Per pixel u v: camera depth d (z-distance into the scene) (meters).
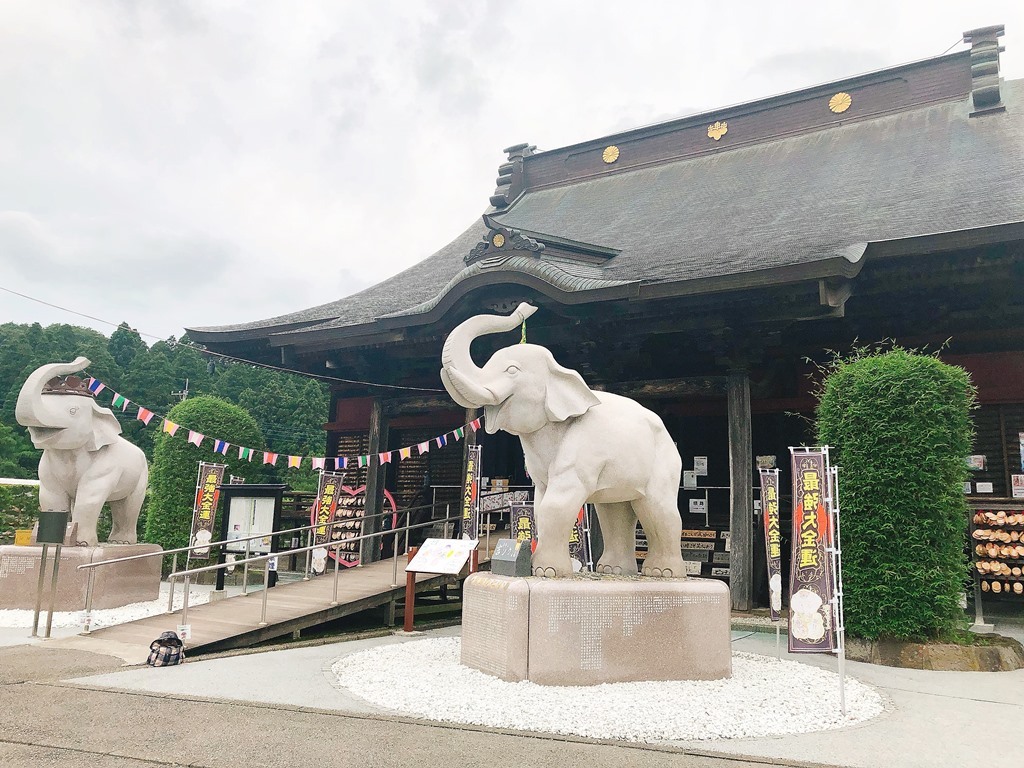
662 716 5.80
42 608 11.17
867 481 9.21
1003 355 12.41
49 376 11.48
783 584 13.10
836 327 13.48
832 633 6.81
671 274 12.53
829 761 4.99
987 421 12.55
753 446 14.46
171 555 17.67
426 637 10.45
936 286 11.88
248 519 14.77
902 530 9.02
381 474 17.11
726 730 5.60
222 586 13.34
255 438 19.42
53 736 5.21
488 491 16.59
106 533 21.06
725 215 16.33
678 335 13.71
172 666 7.85
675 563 7.94
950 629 8.89
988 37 17.62
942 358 12.77
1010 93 18.00
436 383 17.75
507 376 7.76
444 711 5.91
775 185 17.44
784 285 11.25
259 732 5.32
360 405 19.30
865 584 9.10
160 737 5.19
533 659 6.71
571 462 7.55
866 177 15.95
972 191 13.12
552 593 6.80
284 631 9.84
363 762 4.69
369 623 11.97
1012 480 12.15
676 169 21.19
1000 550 11.04
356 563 15.50
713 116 21.28
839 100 19.59
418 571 10.61
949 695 7.19
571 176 23.38
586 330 13.65
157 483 18.42
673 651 7.11
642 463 7.70
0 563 11.50
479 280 13.44
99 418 12.15
